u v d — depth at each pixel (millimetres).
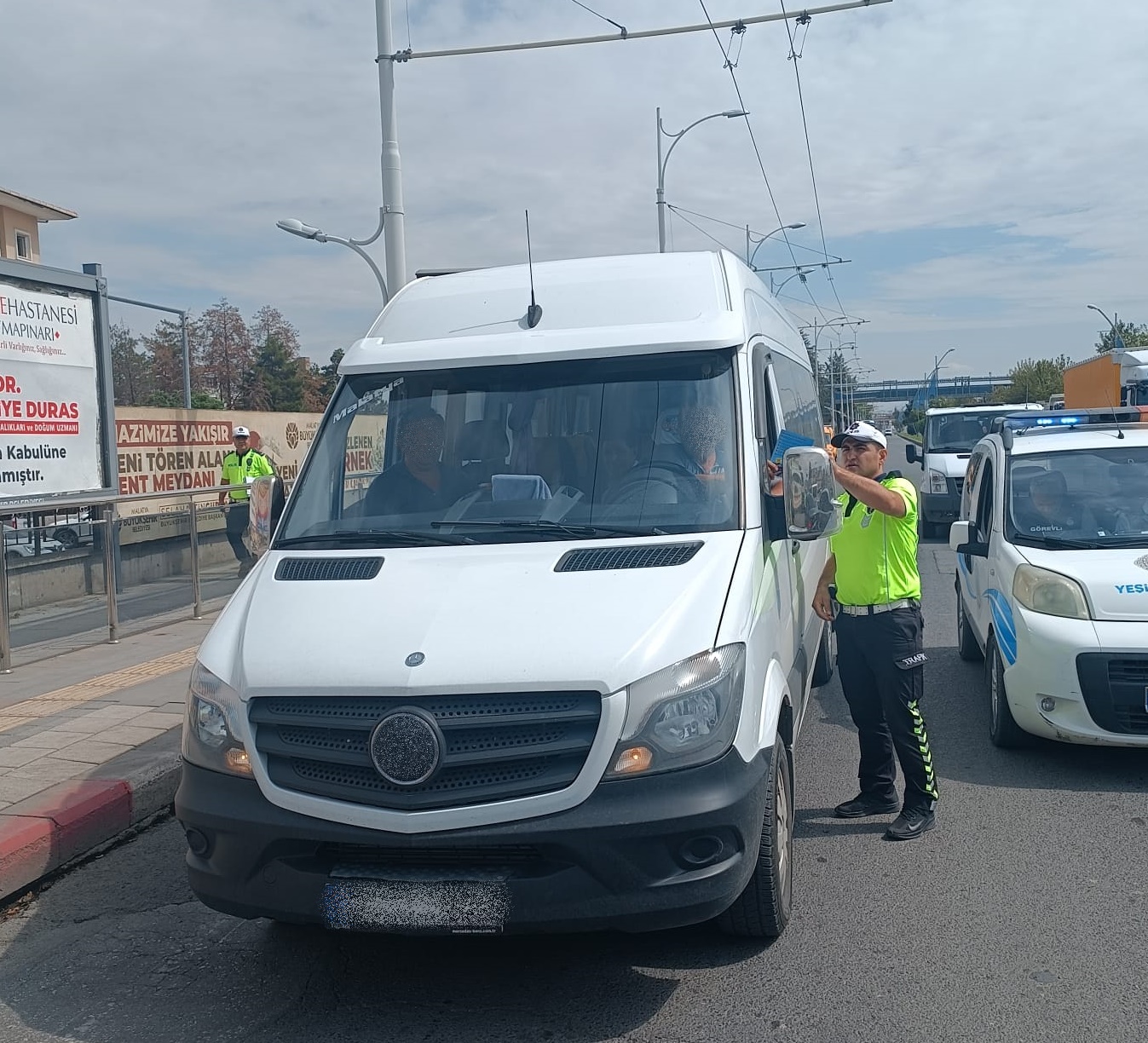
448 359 5090
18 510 10000
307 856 3783
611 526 4484
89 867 5512
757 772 3875
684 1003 3928
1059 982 3965
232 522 12320
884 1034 3670
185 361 19000
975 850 5215
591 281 5367
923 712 7680
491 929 3631
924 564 15133
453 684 3666
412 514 4754
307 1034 3859
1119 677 6023
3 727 7207
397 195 14711
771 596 4527
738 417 4734
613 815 3584
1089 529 6832
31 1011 4105
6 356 10359
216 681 4070
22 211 26844
